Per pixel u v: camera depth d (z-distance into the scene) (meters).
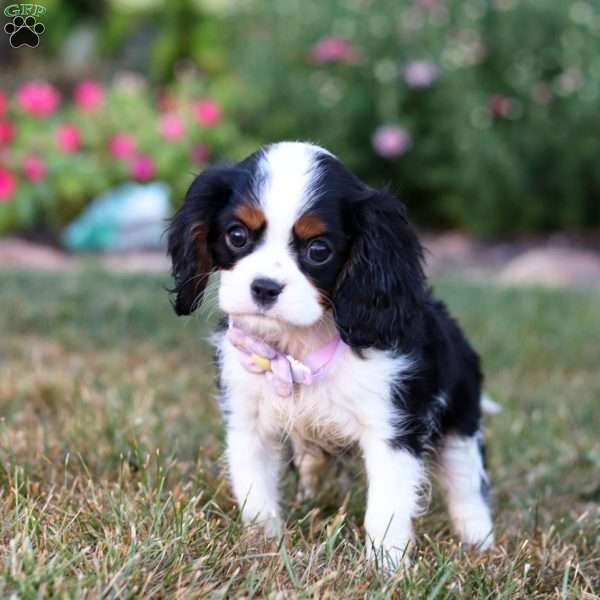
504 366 1.56
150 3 3.70
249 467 1.03
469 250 2.73
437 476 1.09
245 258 0.94
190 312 1.00
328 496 1.10
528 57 2.75
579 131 2.72
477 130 2.65
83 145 2.71
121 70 3.74
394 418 0.99
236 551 0.93
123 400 1.29
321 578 0.90
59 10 3.96
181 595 0.85
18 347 1.51
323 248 0.94
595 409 1.42
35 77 3.63
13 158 2.58
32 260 2.36
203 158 2.75
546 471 1.21
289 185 0.94
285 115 2.87
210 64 3.52
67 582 0.85
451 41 2.74
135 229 2.54
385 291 0.96
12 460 1.05
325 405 0.99
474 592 0.93
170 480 1.08
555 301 1.94
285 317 0.92
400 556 0.98
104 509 0.98
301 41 2.90
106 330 1.59
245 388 1.01
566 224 2.82
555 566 0.99
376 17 2.84
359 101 2.79
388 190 0.99
